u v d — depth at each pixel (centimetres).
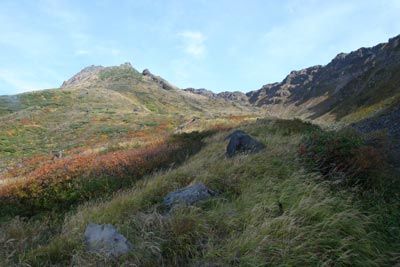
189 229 396
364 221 407
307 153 649
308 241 342
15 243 470
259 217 417
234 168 645
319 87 14262
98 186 777
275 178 562
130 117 4347
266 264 322
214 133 1716
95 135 3078
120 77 11775
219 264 330
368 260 327
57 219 616
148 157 1047
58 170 912
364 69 12056
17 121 3850
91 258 351
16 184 836
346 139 623
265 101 19825
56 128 3631
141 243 370
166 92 10962
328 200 427
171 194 558
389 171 564
